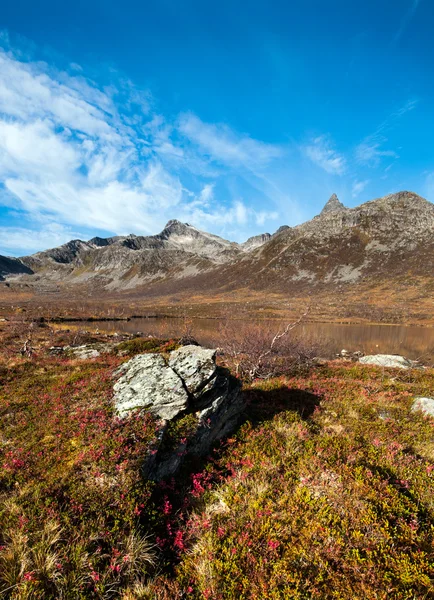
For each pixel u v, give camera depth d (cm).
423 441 970
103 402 1023
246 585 451
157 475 720
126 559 495
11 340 3431
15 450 795
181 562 526
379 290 17850
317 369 2088
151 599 452
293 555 491
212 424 938
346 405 1305
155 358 1265
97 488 629
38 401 1138
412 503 588
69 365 1889
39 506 577
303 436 937
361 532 514
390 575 443
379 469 737
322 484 650
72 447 788
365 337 6056
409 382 1816
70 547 500
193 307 15088
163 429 828
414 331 7338
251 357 2059
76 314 9394
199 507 664
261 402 1323
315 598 424
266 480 707
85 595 446
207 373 1033
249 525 564
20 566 471
